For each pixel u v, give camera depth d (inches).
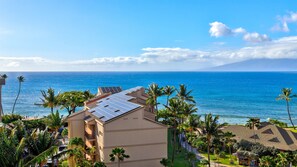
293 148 2751.0
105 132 1989.4
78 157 1800.0
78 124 2448.3
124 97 2807.6
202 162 2353.6
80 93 4195.4
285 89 4953.3
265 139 2955.2
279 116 6254.9
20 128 1333.7
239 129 3243.1
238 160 2615.7
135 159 2080.5
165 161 2103.8
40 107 6584.6
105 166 1865.2
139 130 2090.3
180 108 2721.5
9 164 979.9
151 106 3462.1
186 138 3213.6
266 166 2277.3
